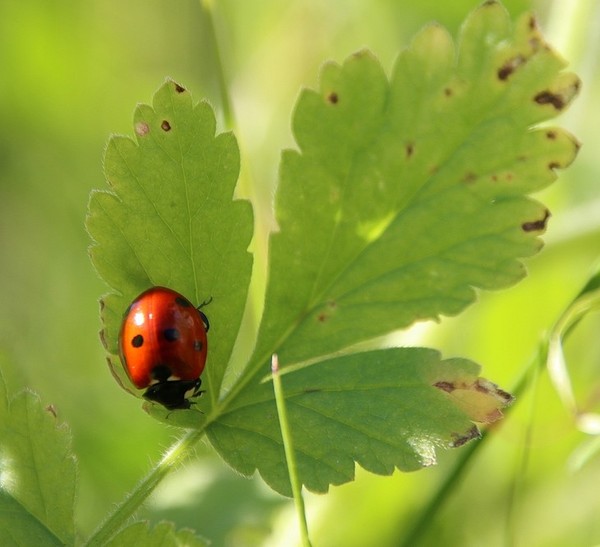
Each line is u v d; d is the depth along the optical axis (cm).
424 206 14
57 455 13
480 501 17
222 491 16
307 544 13
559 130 14
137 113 13
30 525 13
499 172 14
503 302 18
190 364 13
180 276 14
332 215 14
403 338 17
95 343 19
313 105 14
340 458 13
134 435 17
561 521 17
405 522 16
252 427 13
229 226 14
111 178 13
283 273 14
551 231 17
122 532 13
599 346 18
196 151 13
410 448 13
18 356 18
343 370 13
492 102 14
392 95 14
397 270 14
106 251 13
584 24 18
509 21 14
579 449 17
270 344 14
